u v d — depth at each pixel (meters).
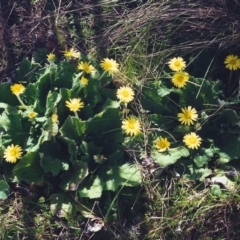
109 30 0.85
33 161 0.74
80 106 0.75
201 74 0.82
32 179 0.74
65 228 0.73
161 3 0.83
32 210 0.75
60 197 0.74
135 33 0.83
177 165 0.77
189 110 0.77
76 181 0.73
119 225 0.74
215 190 0.74
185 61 0.82
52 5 0.87
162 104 0.80
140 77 0.82
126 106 0.80
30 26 0.86
